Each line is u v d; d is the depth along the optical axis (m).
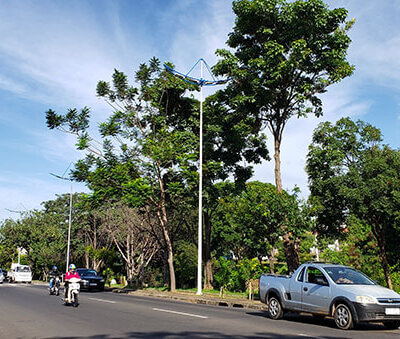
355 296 10.05
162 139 25.69
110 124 25.17
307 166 21.22
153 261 46.81
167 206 28.00
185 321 11.57
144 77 26.20
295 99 23.33
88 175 25.31
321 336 9.02
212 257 40.50
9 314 13.38
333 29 22.39
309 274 11.79
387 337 9.02
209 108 27.98
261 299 13.04
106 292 28.17
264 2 21.47
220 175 29.86
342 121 20.66
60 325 10.79
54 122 24.19
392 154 19.73
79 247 51.09
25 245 60.69
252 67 22.48
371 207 19.31
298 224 19.25
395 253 23.64
